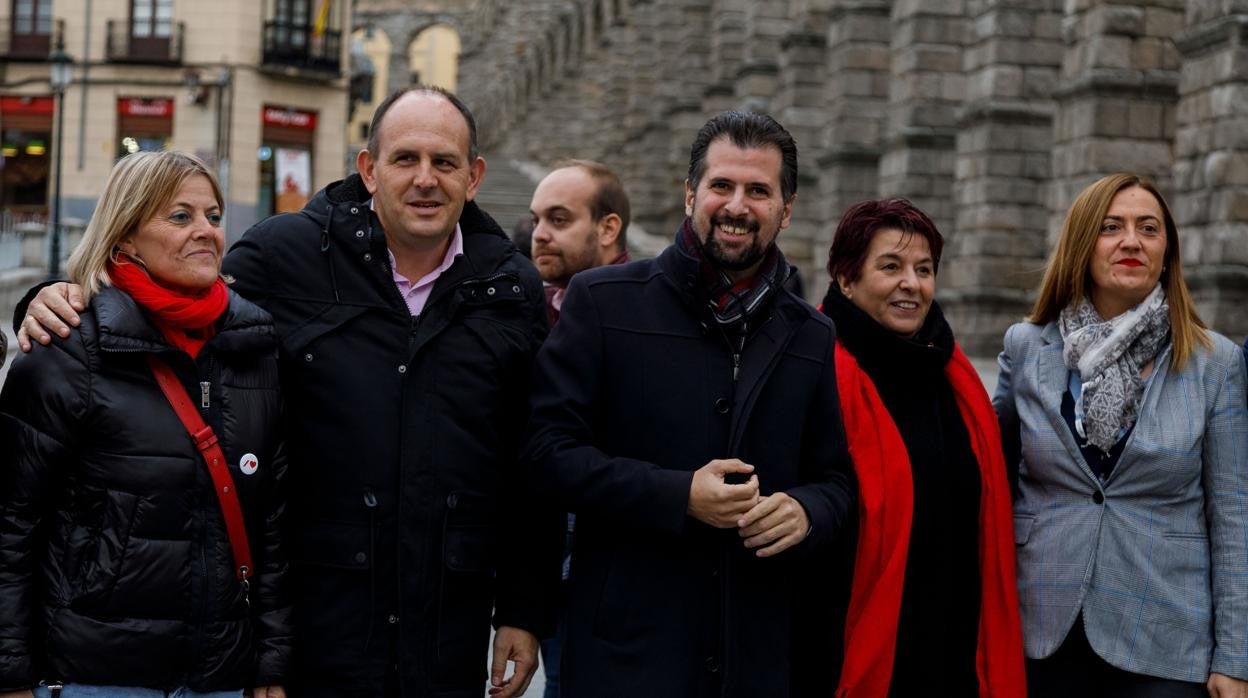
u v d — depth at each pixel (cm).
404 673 416
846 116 2689
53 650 387
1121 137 1786
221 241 409
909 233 474
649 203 4441
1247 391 474
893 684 465
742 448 424
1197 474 469
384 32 9569
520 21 7712
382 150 423
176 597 392
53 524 395
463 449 426
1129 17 1783
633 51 4781
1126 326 471
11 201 4125
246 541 405
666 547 420
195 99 3934
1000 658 468
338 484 418
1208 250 1494
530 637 440
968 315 2186
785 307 439
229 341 404
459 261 438
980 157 2167
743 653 421
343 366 421
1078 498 473
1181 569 466
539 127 6975
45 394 387
